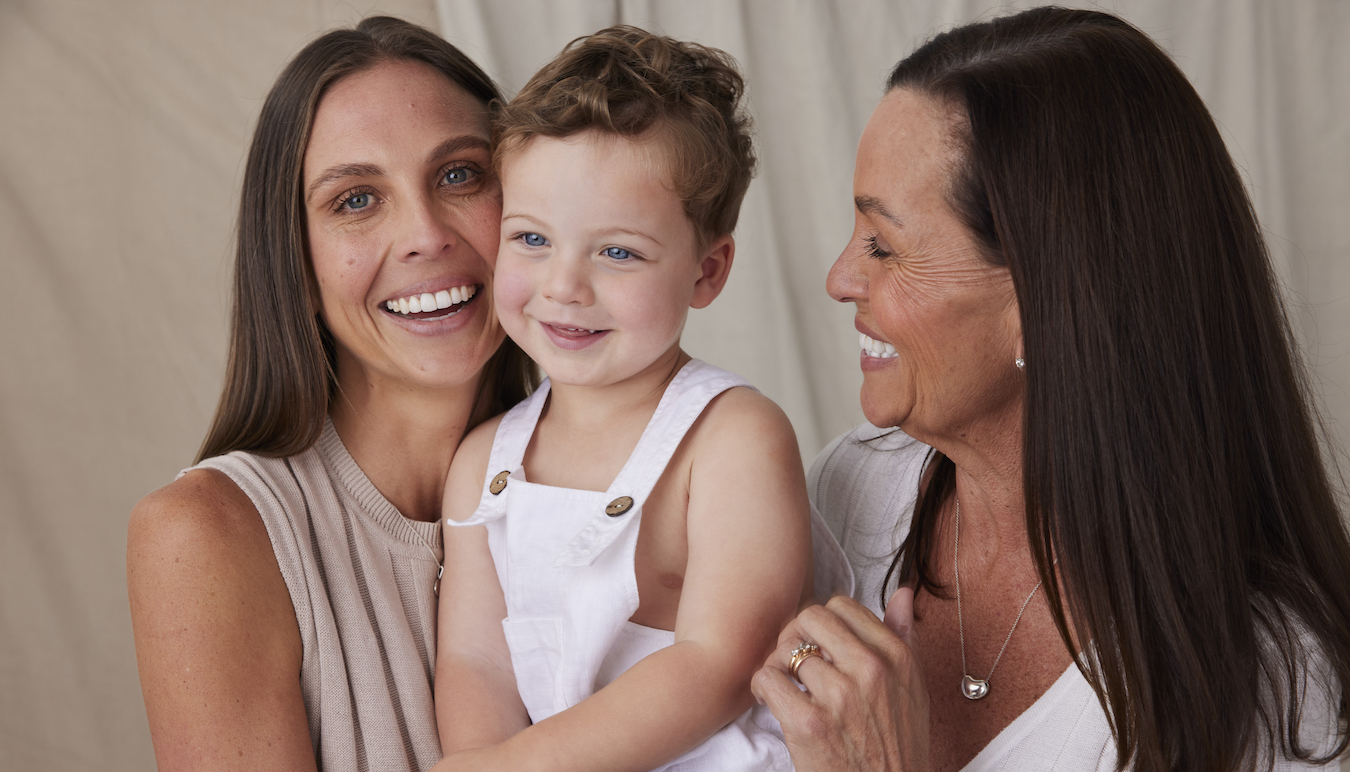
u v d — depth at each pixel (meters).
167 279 2.33
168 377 2.35
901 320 0.94
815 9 2.55
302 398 1.03
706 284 1.08
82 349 2.30
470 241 1.04
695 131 0.97
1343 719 0.90
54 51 2.23
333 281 1.00
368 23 1.08
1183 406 0.87
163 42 2.29
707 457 0.97
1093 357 0.87
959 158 0.90
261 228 1.02
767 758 0.94
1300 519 0.93
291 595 0.95
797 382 2.66
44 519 2.30
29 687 2.30
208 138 2.32
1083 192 0.86
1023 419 0.92
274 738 0.90
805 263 2.66
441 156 1.01
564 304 0.96
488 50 2.40
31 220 2.24
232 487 0.96
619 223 0.94
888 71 2.60
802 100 2.59
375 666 0.99
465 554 1.07
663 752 0.87
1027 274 0.87
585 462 1.02
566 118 0.93
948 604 1.11
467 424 1.15
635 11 2.50
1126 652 0.88
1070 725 0.94
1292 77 2.63
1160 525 0.88
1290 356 1.00
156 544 0.91
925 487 1.18
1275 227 2.62
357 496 1.06
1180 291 0.87
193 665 0.88
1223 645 0.87
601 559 0.95
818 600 1.12
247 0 2.31
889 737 0.86
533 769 0.86
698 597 0.92
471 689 1.00
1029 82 0.88
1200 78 2.61
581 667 0.95
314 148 0.99
